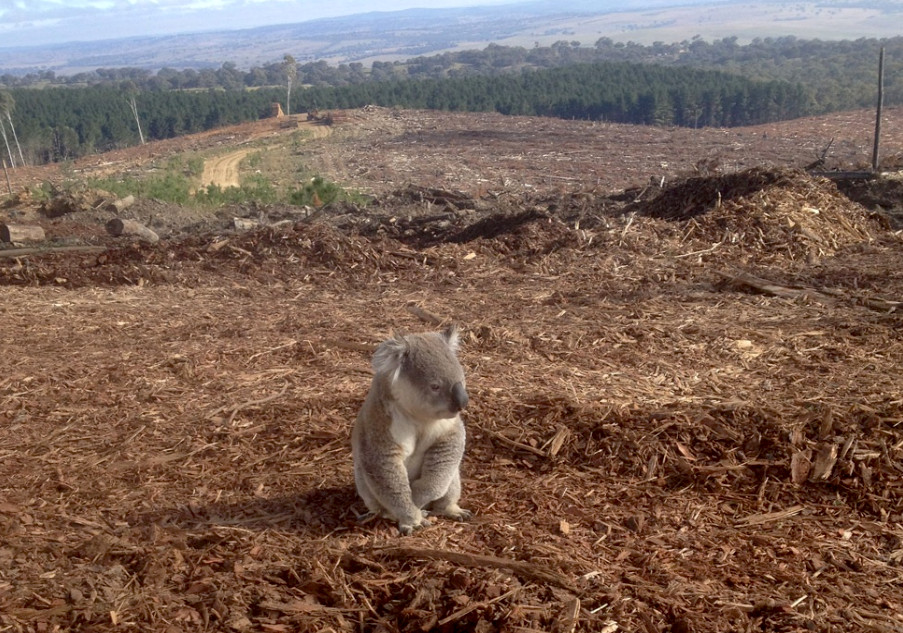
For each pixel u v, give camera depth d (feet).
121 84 514.68
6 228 67.62
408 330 32.76
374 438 16.31
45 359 31.04
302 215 79.41
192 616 13.88
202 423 23.91
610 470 19.92
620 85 280.10
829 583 14.61
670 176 118.73
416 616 13.64
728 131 181.98
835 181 61.82
